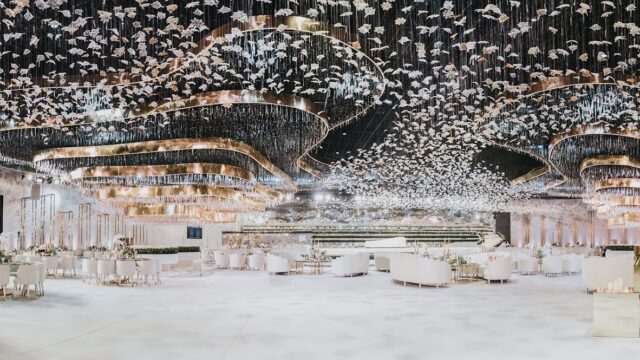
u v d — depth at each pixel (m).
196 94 10.89
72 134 14.43
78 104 12.27
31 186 22.39
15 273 12.38
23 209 22.17
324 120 12.12
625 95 11.62
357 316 9.33
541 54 10.25
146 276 14.57
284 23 7.64
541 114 14.01
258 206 23.34
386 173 24.81
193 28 7.18
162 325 8.45
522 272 18.92
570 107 13.12
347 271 17.39
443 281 13.95
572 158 18.67
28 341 7.28
